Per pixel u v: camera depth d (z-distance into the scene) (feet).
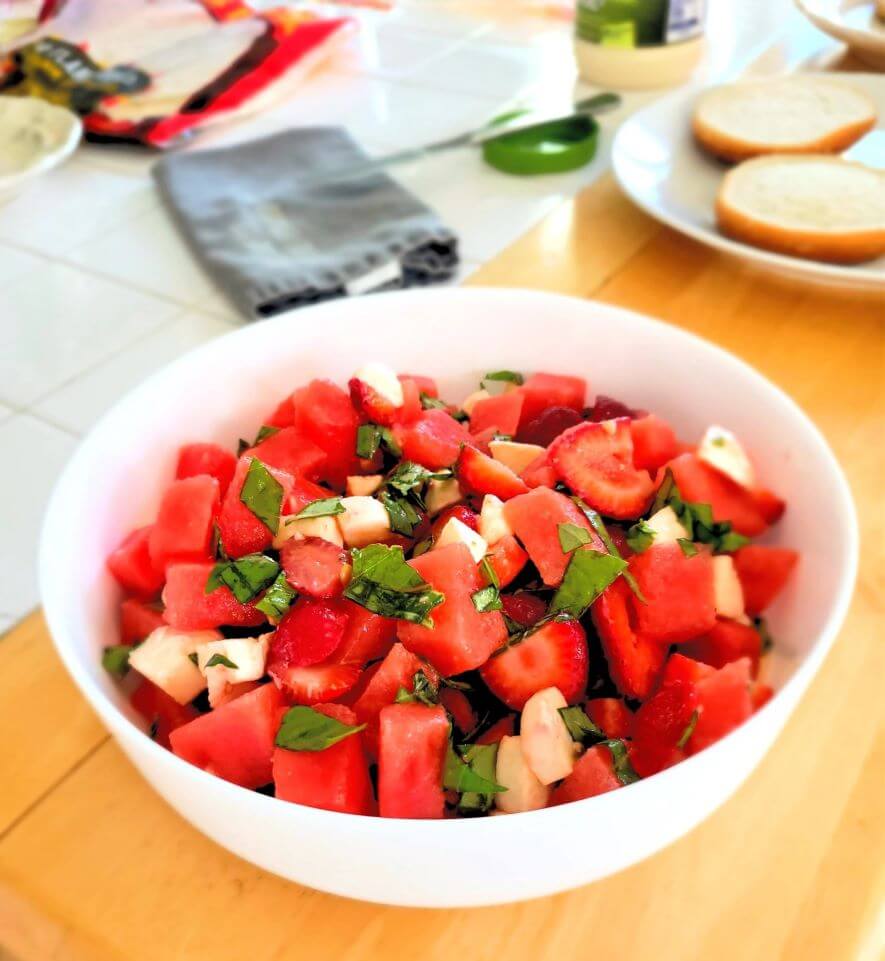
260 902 0.80
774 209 1.50
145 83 2.27
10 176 1.89
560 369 1.16
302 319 1.11
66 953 0.80
